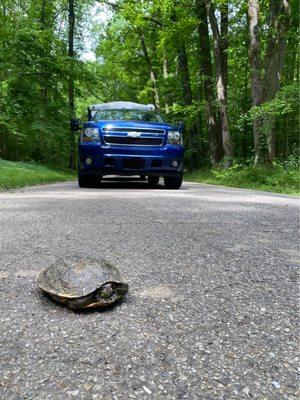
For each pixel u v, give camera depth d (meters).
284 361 1.32
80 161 8.51
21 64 17.31
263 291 2.00
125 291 1.78
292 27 15.74
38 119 17.73
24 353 1.33
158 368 1.25
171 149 8.46
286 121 19.00
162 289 1.99
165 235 3.29
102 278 1.71
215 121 19.14
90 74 20.30
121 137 8.27
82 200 5.76
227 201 6.04
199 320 1.63
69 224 3.72
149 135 8.37
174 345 1.41
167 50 21.48
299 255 2.75
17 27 17.75
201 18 18.31
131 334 1.49
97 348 1.37
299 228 3.81
